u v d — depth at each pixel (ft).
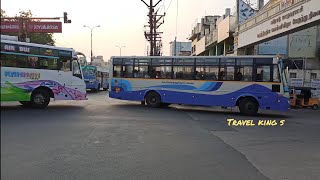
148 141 31.78
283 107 58.80
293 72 100.48
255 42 87.20
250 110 60.59
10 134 28.32
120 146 29.14
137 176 20.88
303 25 63.31
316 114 65.57
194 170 22.48
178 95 65.16
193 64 64.39
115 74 69.56
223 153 27.86
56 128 34.40
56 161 23.41
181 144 31.01
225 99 61.93
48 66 57.47
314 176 21.89
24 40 57.36
